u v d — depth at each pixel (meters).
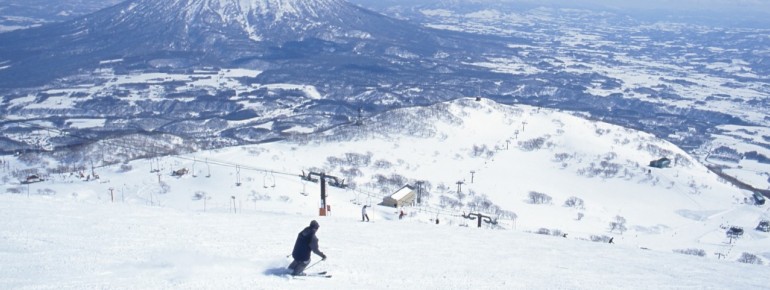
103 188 70.69
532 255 22.58
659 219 72.69
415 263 18.97
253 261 17.03
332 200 65.69
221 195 66.00
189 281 14.36
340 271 16.88
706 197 82.31
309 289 14.55
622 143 102.75
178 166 79.69
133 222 22.58
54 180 75.88
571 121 110.44
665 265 22.47
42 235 18.80
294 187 69.00
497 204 72.88
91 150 102.94
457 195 74.69
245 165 81.06
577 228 66.19
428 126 103.06
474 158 92.06
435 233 26.98
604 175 87.25
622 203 78.12
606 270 20.28
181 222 23.50
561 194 78.94
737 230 66.88
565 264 21.02
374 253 20.28
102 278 14.22
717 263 24.23
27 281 13.62
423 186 75.50
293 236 21.53
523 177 84.75
